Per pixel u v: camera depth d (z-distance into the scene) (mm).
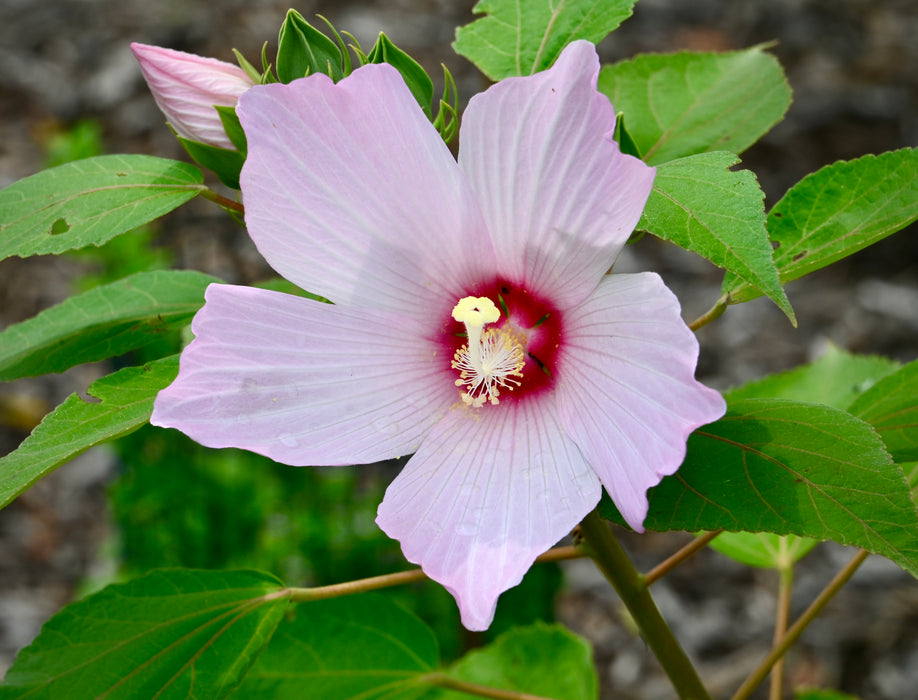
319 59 432
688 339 362
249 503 763
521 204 397
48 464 392
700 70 528
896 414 454
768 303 1253
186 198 442
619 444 382
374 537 761
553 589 766
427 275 415
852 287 1255
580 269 398
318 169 394
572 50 375
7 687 421
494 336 422
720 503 395
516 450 409
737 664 970
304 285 406
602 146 378
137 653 433
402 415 416
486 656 598
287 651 512
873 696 934
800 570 1049
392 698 514
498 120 388
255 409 398
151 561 766
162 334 486
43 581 1036
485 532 394
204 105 437
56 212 438
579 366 403
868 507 387
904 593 1016
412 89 435
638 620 465
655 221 380
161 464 753
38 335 487
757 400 416
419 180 399
